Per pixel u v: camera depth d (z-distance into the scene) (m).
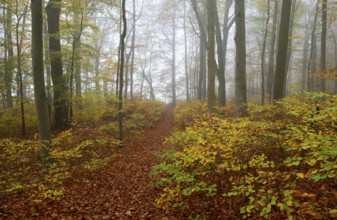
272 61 20.42
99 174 8.57
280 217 4.04
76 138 11.92
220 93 17.47
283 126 5.36
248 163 4.66
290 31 22.12
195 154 4.66
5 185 6.93
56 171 7.19
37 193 6.56
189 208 5.14
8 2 14.27
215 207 4.87
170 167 5.36
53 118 14.70
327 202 3.80
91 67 16.97
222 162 5.07
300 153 4.65
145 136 15.07
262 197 3.55
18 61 14.52
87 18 17.03
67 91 14.40
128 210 5.85
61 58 14.87
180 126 15.13
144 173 8.47
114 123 16.67
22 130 14.29
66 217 5.51
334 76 7.87
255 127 5.29
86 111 17.53
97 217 5.53
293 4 20.95
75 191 7.04
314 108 5.27
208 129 5.29
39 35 7.95
